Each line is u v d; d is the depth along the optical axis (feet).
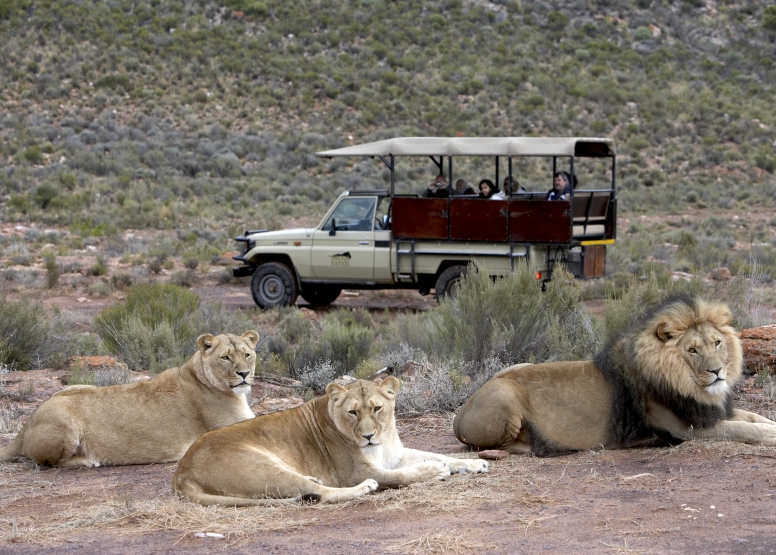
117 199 148.25
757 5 282.97
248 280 92.17
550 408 25.58
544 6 267.18
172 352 48.03
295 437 22.35
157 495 23.17
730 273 86.84
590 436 25.21
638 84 226.38
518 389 25.93
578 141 61.87
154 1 244.42
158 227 133.69
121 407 27.58
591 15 265.54
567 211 61.93
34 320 49.26
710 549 16.47
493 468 23.79
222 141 187.93
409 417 33.76
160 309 54.44
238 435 21.84
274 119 200.13
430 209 65.98
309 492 20.86
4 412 35.12
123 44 220.64
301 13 247.91
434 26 248.93
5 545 18.94
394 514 19.86
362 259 68.54
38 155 165.78
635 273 89.10
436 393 35.09
